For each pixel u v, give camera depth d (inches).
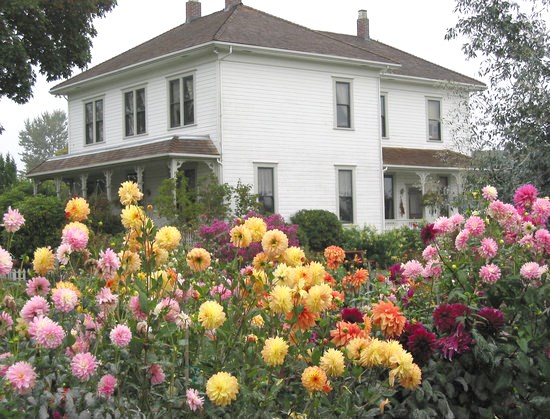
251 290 138.4
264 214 898.1
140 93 1044.5
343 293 189.6
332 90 1016.9
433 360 161.9
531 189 200.1
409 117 1175.6
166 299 140.3
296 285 133.3
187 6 1174.3
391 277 215.5
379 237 838.5
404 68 1195.3
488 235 197.6
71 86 1144.2
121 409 117.8
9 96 1046.4
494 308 169.6
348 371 134.3
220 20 1015.6
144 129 1035.3
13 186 1472.7
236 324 138.3
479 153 512.7
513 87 500.7
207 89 930.7
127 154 961.5
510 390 160.6
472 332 152.6
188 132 956.6
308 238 880.3
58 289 123.8
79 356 115.4
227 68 921.5
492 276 166.1
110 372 124.3
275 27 1022.4
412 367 128.5
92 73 1135.6
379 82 1068.5
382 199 1059.9
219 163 906.1
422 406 148.6
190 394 117.3
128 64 1031.6
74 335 129.4
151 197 1024.9
